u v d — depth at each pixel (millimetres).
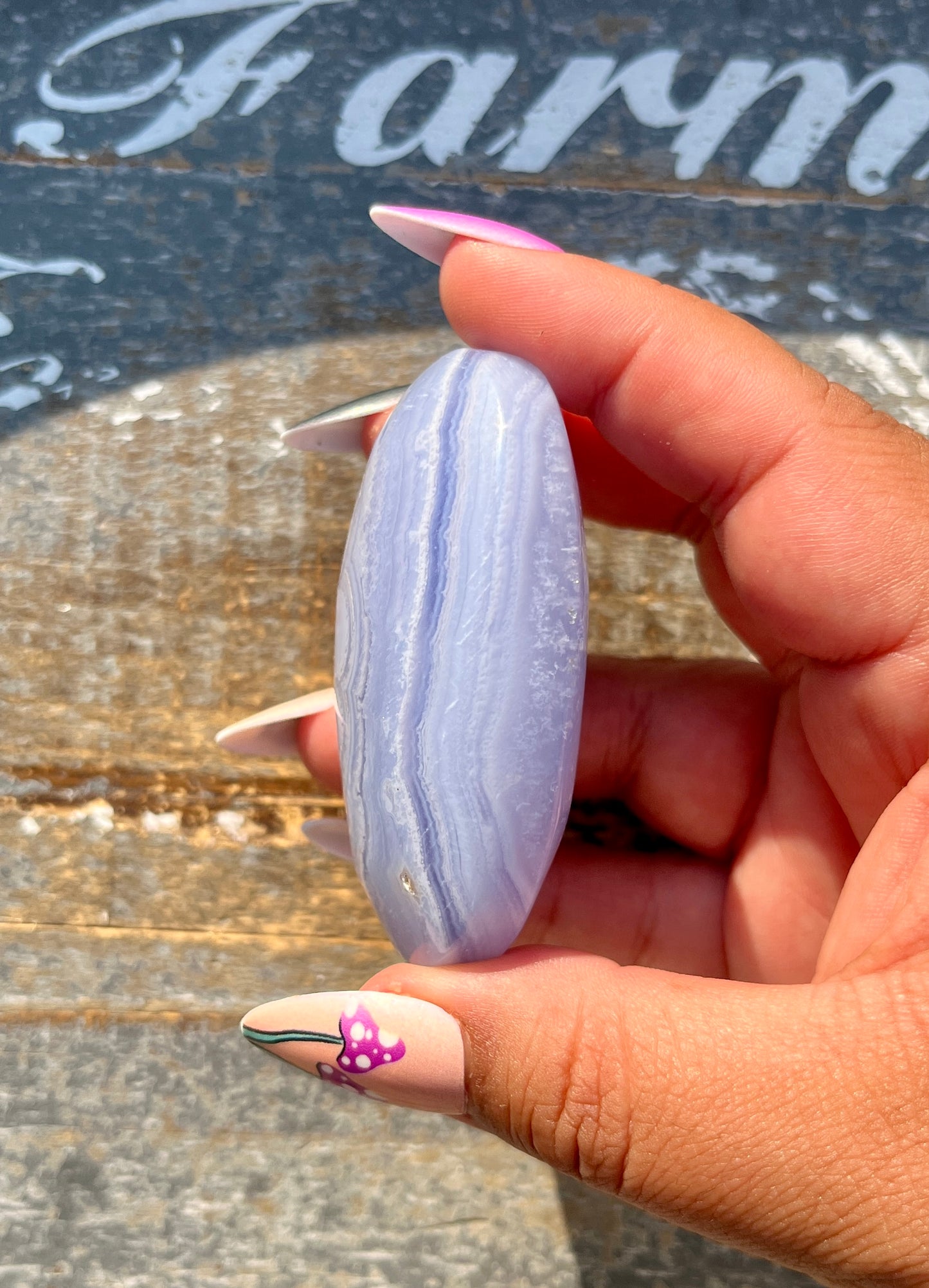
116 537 212
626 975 138
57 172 214
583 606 139
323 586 212
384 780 136
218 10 214
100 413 213
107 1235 202
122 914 212
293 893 212
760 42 215
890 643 150
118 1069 207
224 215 214
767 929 181
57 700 212
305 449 193
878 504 148
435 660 134
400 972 139
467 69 215
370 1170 205
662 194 215
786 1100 129
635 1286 200
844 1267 130
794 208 215
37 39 214
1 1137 205
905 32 215
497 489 135
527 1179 204
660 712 188
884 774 159
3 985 209
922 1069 128
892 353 214
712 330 154
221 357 213
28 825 212
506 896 139
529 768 136
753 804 185
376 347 214
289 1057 142
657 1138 132
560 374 158
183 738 212
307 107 215
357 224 214
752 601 158
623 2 215
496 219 215
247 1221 203
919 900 136
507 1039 135
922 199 215
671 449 157
